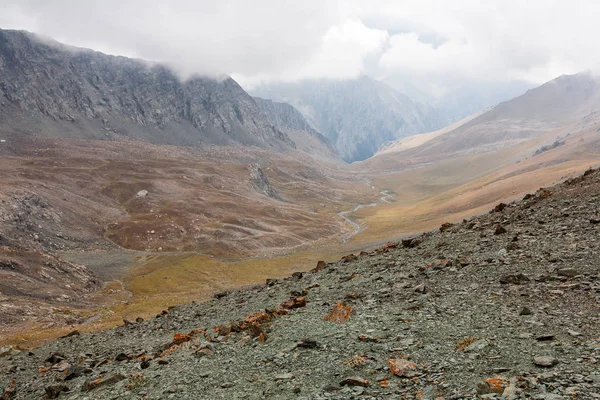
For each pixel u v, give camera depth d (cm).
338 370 1407
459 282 2219
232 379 1546
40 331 7281
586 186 3850
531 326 1479
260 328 2105
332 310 2095
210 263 15625
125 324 3878
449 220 16975
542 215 3297
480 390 1081
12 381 2361
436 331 1602
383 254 3922
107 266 15875
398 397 1152
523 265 2231
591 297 1634
